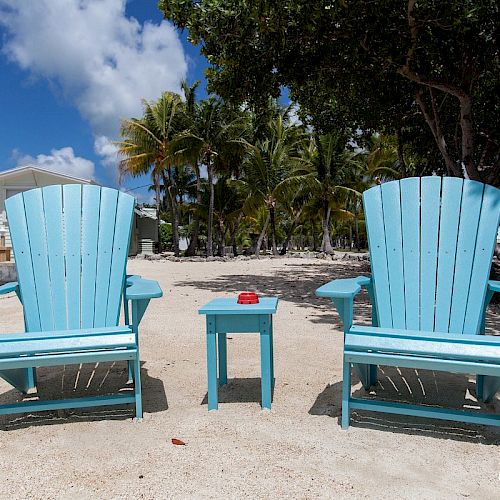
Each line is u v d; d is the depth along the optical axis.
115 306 2.78
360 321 4.95
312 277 10.24
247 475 1.81
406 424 2.29
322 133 11.39
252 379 3.00
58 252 2.82
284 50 6.79
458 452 2.00
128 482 1.77
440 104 8.52
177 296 6.96
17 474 1.83
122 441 2.12
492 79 8.40
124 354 2.25
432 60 7.30
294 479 1.78
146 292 2.28
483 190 2.70
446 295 2.63
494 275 7.24
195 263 15.92
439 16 6.05
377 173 22.98
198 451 2.01
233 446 2.06
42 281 2.75
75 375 3.10
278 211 28.91
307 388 2.82
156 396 2.70
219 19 6.34
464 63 7.26
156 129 20.61
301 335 4.23
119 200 2.96
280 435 2.17
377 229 2.78
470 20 5.86
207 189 23.31
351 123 10.76
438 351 2.03
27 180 19.52
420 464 1.90
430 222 2.74
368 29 6.29
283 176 20.83
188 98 19.03
